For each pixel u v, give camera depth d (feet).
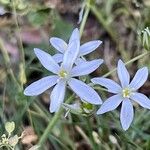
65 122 0.94
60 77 0.66
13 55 1.15
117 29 1.19
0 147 0.74
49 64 0.67
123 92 0.68
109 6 1.20
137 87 0.69
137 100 0.68
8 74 1.04
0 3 0.96
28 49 1.13
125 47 1.16
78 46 0.67
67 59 0.67
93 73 1.10
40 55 0.68
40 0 1.17
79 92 0.65
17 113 0.91
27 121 1.01
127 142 0.83
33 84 0.66
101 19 1.17
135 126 0.91
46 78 0.66
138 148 0.82
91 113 0.71
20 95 0.90
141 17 1.13
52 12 1.07
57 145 0.94
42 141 0.80
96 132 0.93
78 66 0.67
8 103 1.02
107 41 1.18
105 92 1.00
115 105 0.67
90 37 1.20
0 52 1.11
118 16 1.20
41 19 1.07
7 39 1.17
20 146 0.90
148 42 0.74
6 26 1.16
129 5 1.17
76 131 1.00
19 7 0.96
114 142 0.88
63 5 1.21
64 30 1.11
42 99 1.08
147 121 0.98
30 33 1.16
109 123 0.94
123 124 0.66
